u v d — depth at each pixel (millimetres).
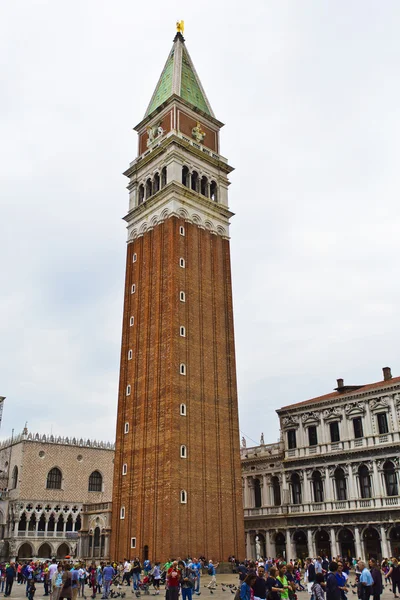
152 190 92188
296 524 84500
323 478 83500
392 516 73188
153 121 98625
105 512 81750
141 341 82375
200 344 80000
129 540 71562
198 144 94125
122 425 80125
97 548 81875
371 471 77875
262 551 89000
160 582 57062
